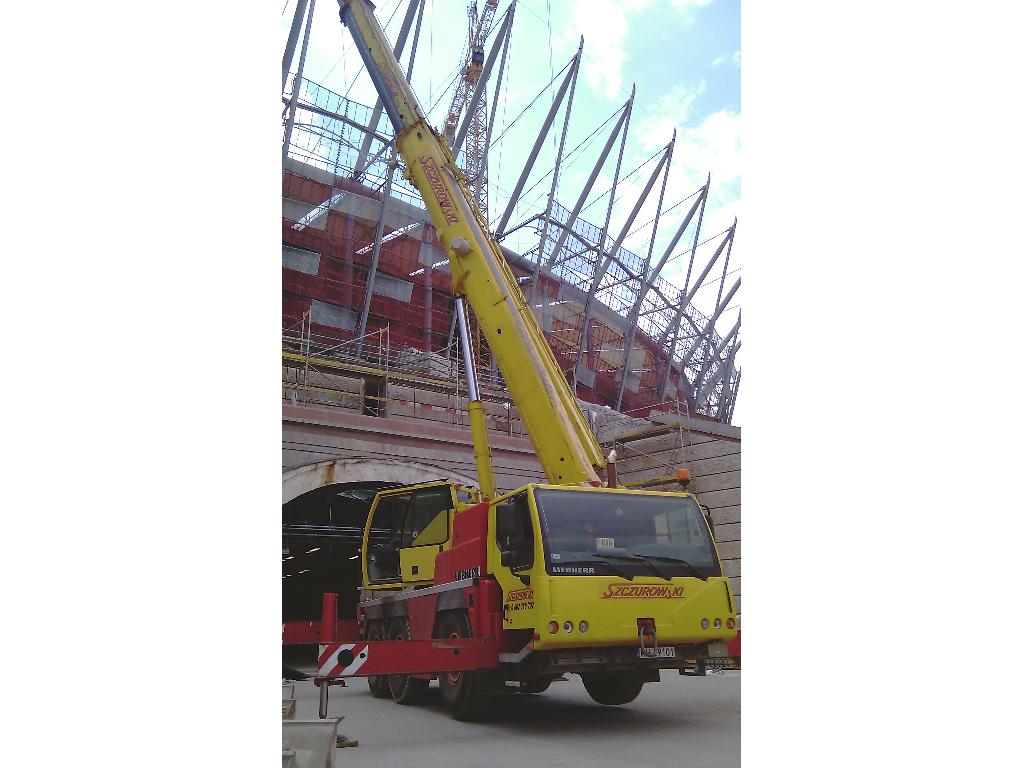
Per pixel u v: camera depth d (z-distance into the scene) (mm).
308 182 45438
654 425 23984
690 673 9086
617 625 8281
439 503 12391
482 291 12586
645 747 7664
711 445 21859
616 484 10078
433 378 30328
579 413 11789
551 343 55688
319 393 25859
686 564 8938
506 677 9227
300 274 44812
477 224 13234
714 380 64875
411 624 11320
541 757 7203
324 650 8430
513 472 25562
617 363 60031
